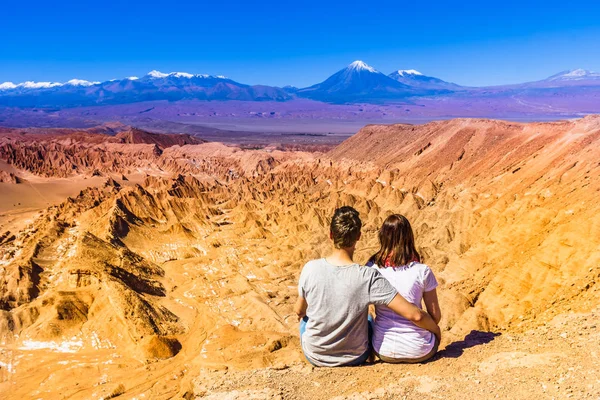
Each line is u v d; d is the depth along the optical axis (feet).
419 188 350.43
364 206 343.05
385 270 32.83
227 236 318.24
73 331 165.37
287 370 37.19
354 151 530.68
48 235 284.82
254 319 189.78
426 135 451.53
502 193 271.08
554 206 191.01
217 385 37.17
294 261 265.75
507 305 126.31
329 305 30.89
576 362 31.99
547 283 120.67
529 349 35.55
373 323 35.94
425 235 272.92
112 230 288.92
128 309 167.94
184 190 450.30
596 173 203.10
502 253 179.83
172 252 285.23
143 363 144.05
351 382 32.12
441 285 176.24
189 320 186.80
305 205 353.51
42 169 612.70
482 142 370.73
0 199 451.94
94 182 556.10
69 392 127.03
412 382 31.53
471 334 41.75
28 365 143.54
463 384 30.99
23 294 198.70
